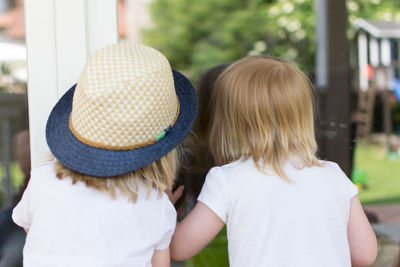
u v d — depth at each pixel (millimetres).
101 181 778
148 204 810
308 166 909
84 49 959
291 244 835
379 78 5379
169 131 811
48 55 950
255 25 6738
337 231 872
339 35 3188
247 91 925
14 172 1771
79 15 949
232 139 956
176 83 894
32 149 969
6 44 2223
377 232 2227
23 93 2359
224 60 6852
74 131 783
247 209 851
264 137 907
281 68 952
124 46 800
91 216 764
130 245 773
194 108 849
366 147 4848
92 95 728
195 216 887
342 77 2926
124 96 729
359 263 955
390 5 5633
